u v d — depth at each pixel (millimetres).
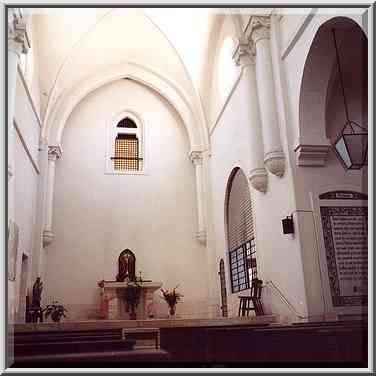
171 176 16547
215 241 15047
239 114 12305
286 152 9203
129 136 16969
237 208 13055
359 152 7172
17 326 8859
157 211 16016
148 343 8258
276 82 9867
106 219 15633
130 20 14750
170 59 15938
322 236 8492
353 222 8656
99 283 14430
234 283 13258
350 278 8297
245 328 6234
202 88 15836
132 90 17312
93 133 16594
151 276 15219
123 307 13609
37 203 14281
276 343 5316
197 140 16359
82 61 15531
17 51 9344
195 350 6191
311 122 8820
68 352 4637
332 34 8141
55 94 15141
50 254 14859
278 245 9445
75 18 13852
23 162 11938
